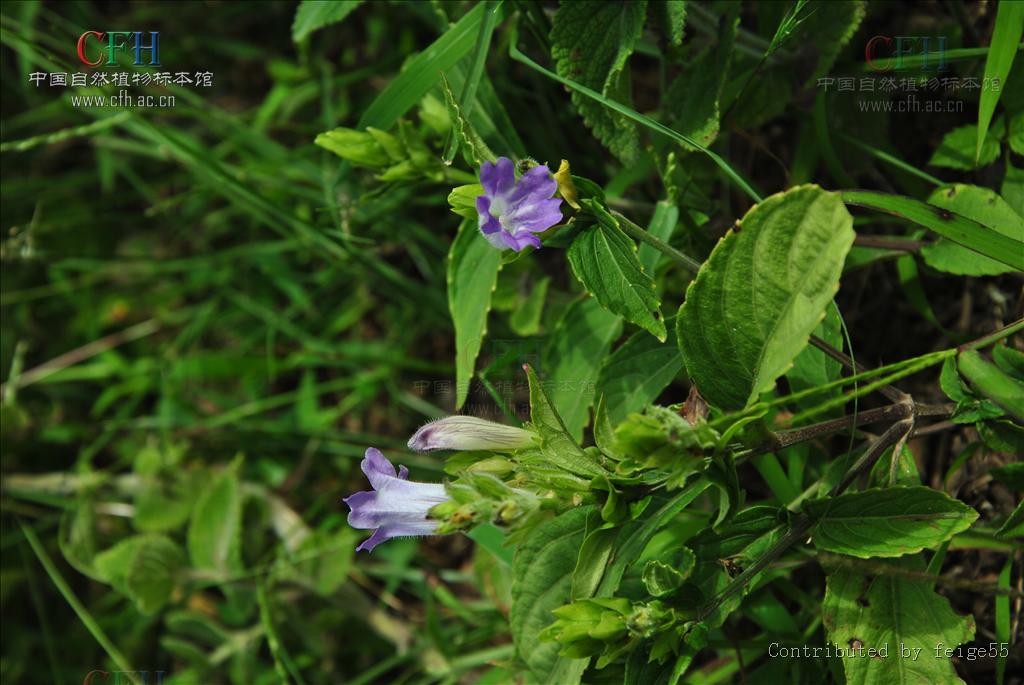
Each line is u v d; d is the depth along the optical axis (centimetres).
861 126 74
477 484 61
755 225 60
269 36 94
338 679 83
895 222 73
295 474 86
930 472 72
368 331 90
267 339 91
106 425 90
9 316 93
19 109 94
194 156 79
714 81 69
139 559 82
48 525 88
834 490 65
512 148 73
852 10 70
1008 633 66
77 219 94
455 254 70
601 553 62
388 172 73
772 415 70
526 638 65
